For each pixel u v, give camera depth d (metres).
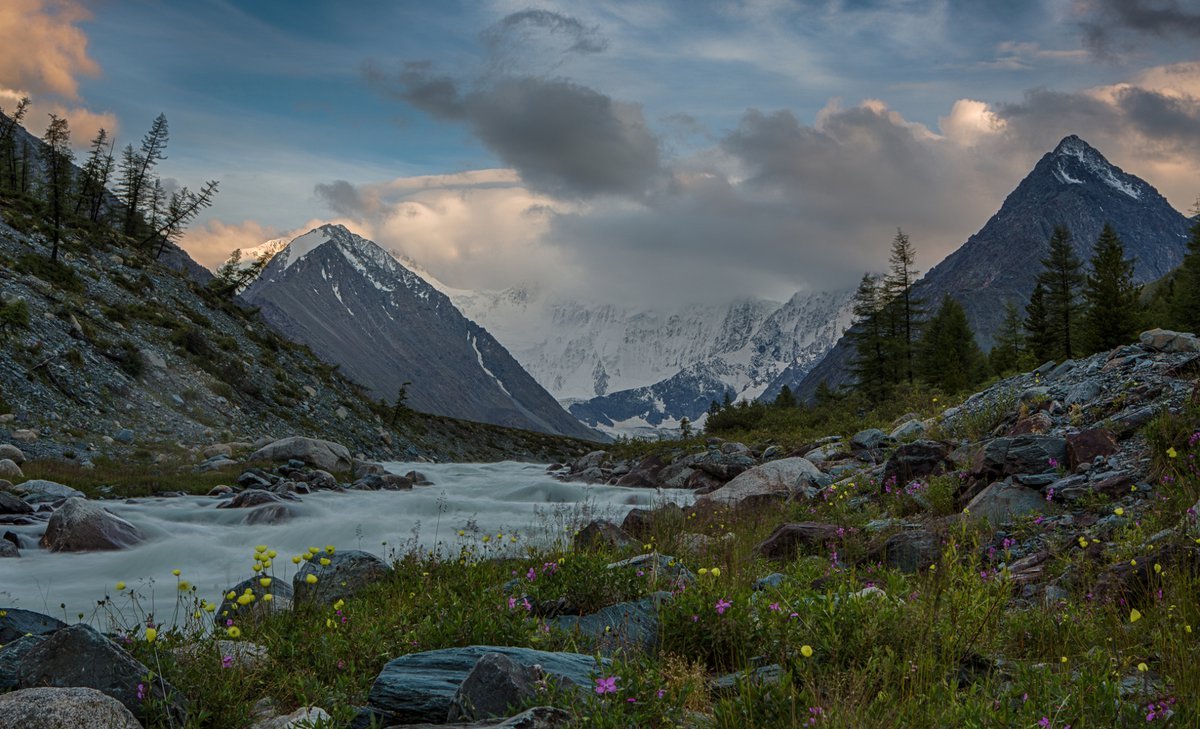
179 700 5.33
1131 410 14.44
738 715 4.55
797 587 7.37
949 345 66.38
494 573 9.90
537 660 5.54
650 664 5.51
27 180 73.94
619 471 38.34
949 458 15.77
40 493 23.16
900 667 5.15
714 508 18.44
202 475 29.61
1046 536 10.41
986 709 4.36
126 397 37.41
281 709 5.78
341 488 32.31
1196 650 5.48
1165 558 7.34
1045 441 13.17
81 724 4.65
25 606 13.41
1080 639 6.29
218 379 45.53
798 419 50.12
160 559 17.86
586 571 7.79
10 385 31.94
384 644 6.55
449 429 78.38
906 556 10.27
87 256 52.28
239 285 67.50
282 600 9.41
